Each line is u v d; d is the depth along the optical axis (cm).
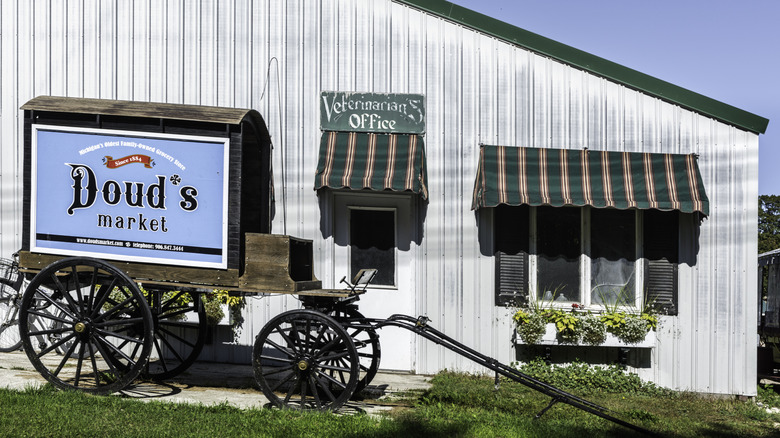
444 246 933
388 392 804
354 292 720
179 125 687
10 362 844
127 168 689
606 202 880
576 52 924
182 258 685
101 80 959
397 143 923
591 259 937
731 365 912
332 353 733
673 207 876
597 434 644
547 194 886
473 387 845
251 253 684
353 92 937
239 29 951
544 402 793
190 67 953
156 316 784
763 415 831
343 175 892
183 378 820
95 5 961
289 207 943
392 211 947
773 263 1373
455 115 934
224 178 683
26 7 967
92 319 675
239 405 688
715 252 921
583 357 929
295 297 937
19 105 964
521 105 930
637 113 924
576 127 927
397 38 940
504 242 931
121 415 595
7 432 527
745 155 920
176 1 955
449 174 934
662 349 919
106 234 691
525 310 923
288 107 945
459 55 936
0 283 934
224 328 940
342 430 592
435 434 601
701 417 801
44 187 696
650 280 927
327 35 945
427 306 931
